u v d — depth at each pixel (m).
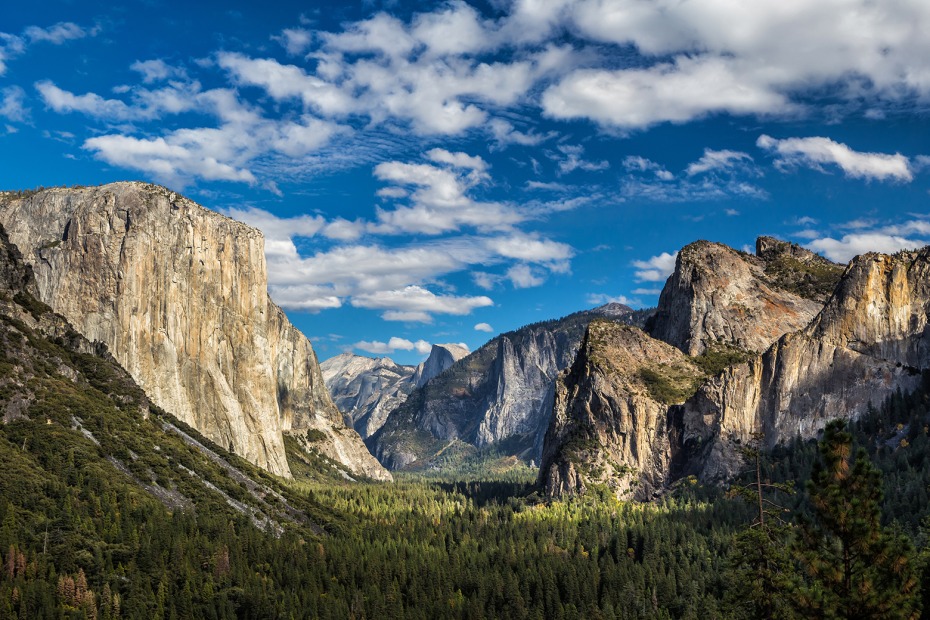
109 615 180.88
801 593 89.19
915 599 86.88
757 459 110.44
